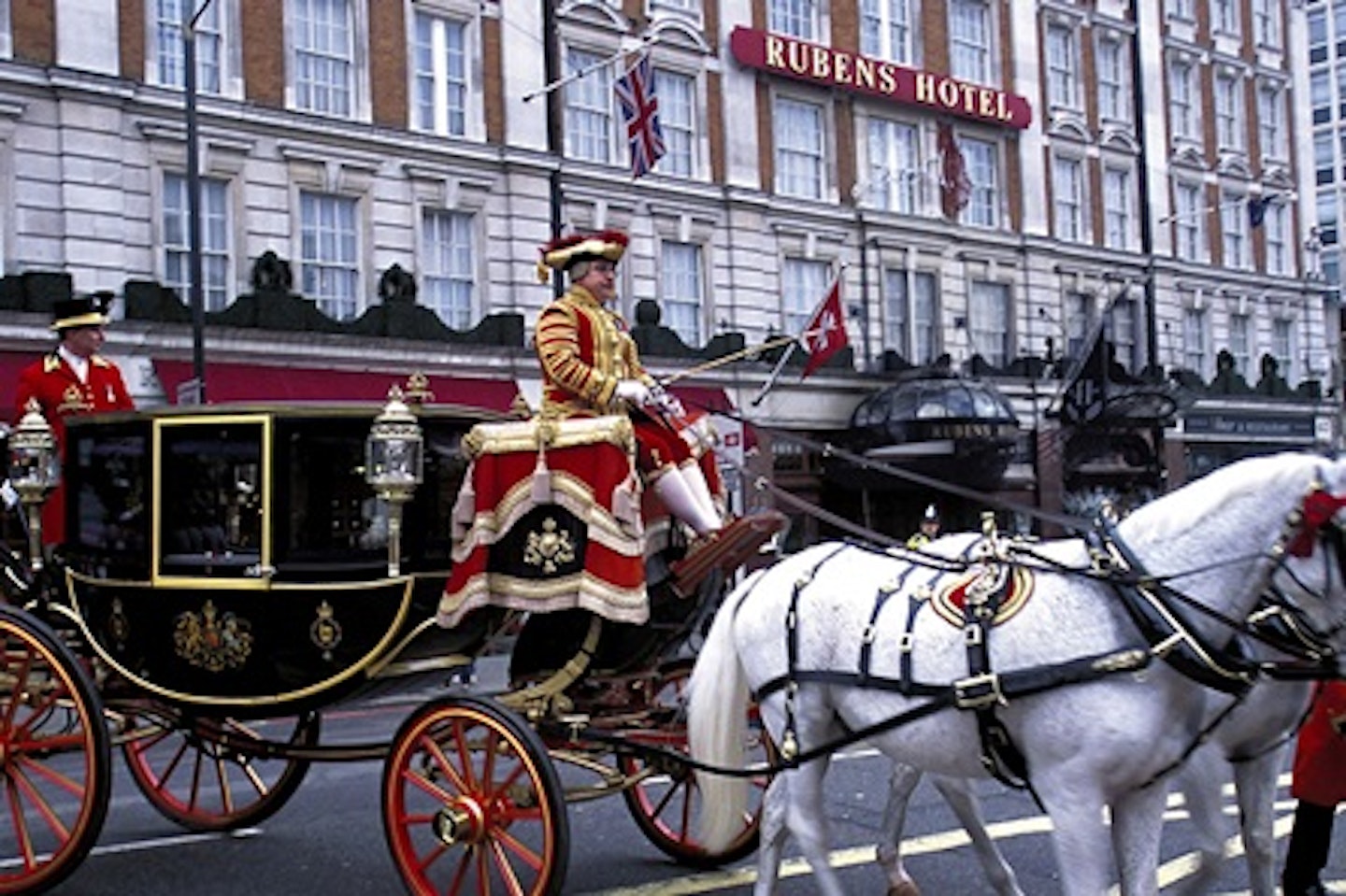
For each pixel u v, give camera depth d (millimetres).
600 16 26672
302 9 23047
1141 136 37469
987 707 5090
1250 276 40000
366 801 9531
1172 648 4770
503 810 6129
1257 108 41344
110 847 8125
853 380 29641
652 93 22453
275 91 22469
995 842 8000
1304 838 6598
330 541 6699
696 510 6500
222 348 20875
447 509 6953
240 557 6648
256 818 8336
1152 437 35312
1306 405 40312
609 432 6125
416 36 24359
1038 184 34438
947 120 32469
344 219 23266
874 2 31547
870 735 5562
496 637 7211
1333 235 55000
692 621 6953
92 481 7352
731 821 6082
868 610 5668
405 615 6523
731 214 28438
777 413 28359
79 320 8594
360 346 22297
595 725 6727
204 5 17516
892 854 6656
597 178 26250
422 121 24484
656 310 26453
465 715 6148
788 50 29266
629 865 7652
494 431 6426
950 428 28422
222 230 21859
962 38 33375
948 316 32031
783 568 6234
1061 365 33594
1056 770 4922
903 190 31781
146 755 11406
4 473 8320
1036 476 32906
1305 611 4859
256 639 6723
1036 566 5211
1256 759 5750
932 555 5723
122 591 7129
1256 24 41625
